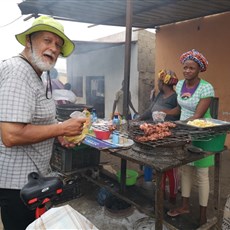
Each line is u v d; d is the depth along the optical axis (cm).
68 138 191
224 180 382
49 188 125
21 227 170
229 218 224
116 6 499
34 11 523
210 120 239
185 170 258
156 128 194
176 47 641
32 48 152
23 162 157
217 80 563
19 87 139
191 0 471
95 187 351
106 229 264
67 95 433
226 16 536
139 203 279
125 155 191
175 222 256
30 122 147
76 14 557
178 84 277
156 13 558
